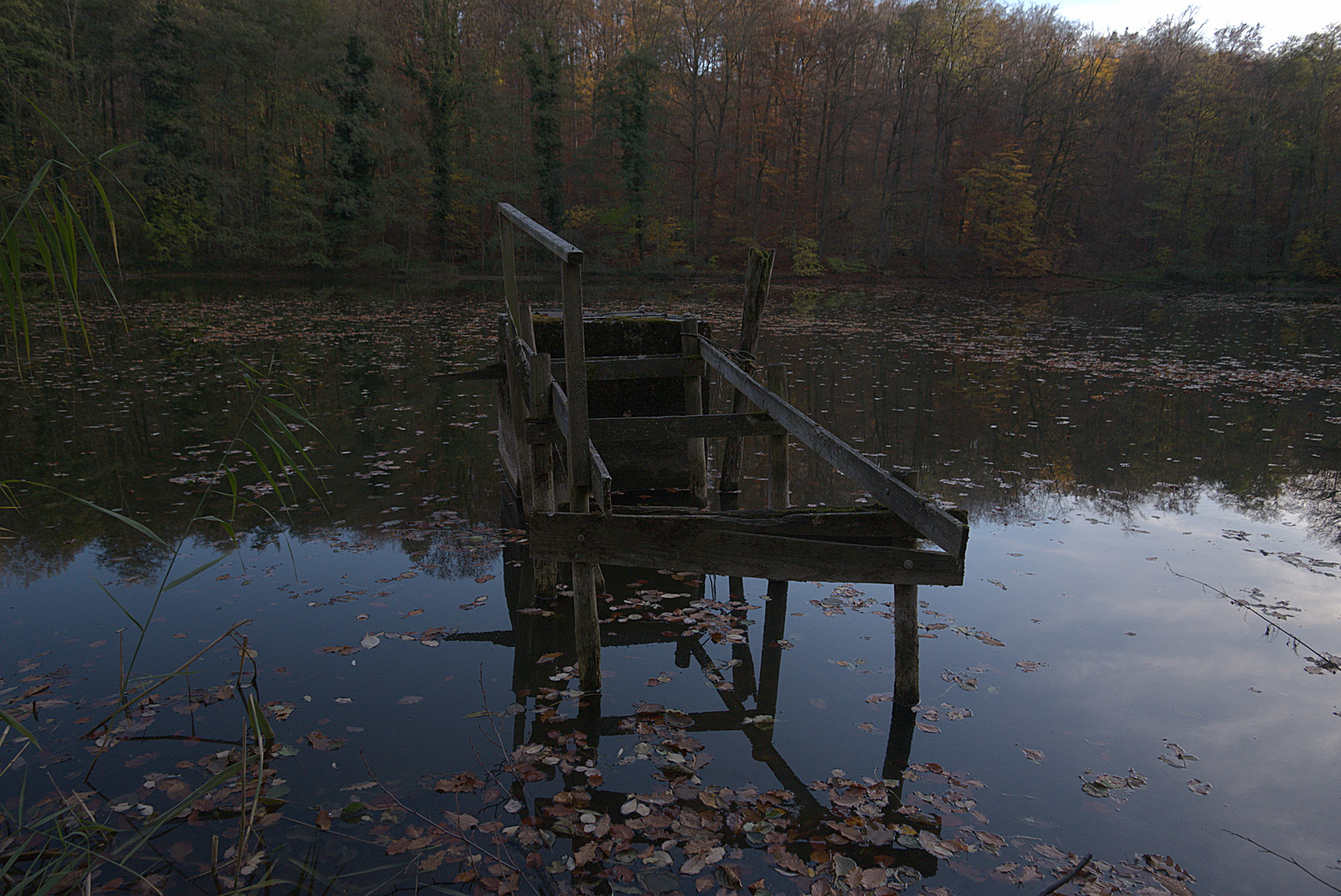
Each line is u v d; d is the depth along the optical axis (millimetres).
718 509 6707
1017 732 3445
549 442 5121
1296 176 48250
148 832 2658
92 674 3773
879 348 17031
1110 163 53000
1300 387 12672
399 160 43938
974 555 5641
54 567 5117
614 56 52250
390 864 2529
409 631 4355
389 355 14703
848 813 2846
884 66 52500
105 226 33750
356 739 3275
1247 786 3084
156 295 27172
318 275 39438
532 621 4523
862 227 49219
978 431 9469
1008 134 49188
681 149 53031
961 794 2988
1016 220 48188
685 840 2664
